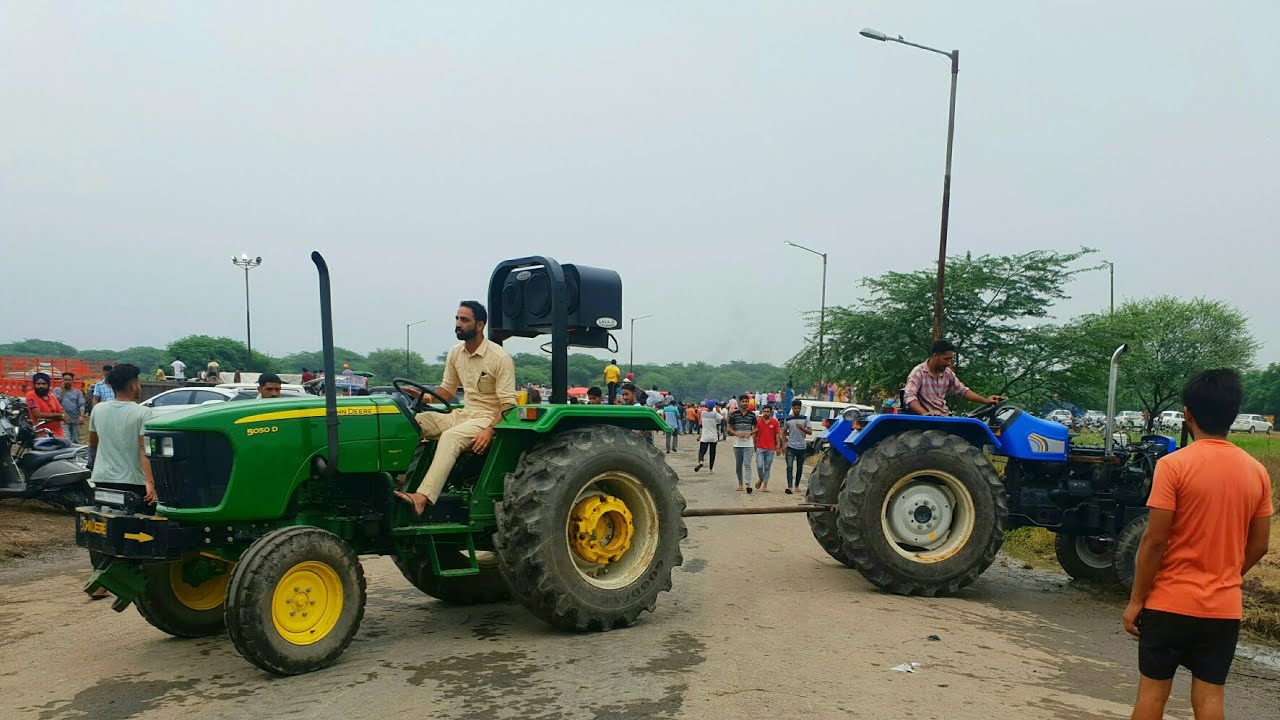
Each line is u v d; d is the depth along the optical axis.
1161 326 41.53
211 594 6.15
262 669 5.01
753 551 9.82
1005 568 9.83
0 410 10.85
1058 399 23.00
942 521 7.82
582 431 6.29
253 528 5.52
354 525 5.88
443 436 6.07
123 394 6.43
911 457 7.61
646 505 6.46
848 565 8.87
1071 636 6.58
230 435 5.31
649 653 5.55
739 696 4.70
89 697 4.78
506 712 4.45
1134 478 8.30
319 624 5.23
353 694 4.74
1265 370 76.31
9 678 5.15
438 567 6.00
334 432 5.56
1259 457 20.33
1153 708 3.72
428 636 6.03
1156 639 3.68
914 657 5.60
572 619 5.98
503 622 6.48
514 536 5.86
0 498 11.41
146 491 5.86
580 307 6.63
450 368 6.59
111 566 5.64
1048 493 8.35
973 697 4.84
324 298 5.57
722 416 33.91
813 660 5.42
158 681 5.06
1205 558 3.61
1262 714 5.25
